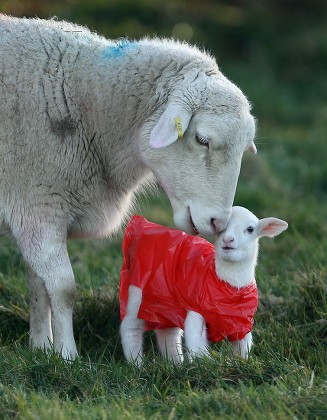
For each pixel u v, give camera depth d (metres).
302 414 7.98
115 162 10.21
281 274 12.82
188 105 9.34
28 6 29.22
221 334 9.49
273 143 23.14
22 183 9.79
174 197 9.59
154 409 8.24
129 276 9.99
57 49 10.02
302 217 15.95
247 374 8.92
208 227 9.35
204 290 9.39
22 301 11.52
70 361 9.33
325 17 34.69
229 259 9.22
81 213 10.16
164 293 9.62
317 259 12.79
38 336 10.51
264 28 31.97
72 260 13.61
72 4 30.78
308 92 29.09
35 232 9.85
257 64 30.02
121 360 9.99
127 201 10.72
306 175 19.95
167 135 9.10
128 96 9.92
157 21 31.06
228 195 9.36
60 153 9.81
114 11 30.77
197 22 31.56
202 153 9.32
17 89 9.77
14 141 9.73
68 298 9.94
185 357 9.32
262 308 11.20
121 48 10.12
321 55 30.59
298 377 8.74
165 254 9.67
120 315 10.21
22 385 8.70
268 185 18.70
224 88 9.48
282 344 9.83
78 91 9.94
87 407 8.13
